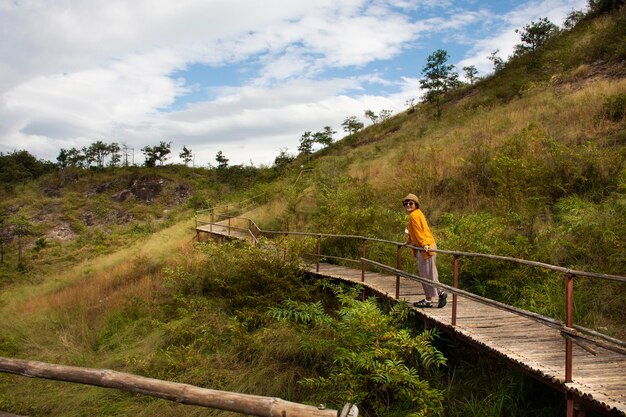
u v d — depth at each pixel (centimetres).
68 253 3925
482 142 1421
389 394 546
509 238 903
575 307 637
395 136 2855
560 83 2039
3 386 713
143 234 3853
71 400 644
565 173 1050
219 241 1734
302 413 318
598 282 670
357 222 1177
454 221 987
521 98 2120
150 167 7562
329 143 3991
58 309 1270
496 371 555
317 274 1011
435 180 1378
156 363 743
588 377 405
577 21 3044
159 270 1473
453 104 3003
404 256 982
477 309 671
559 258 773
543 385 501
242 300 923
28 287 2312
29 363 427
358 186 1466
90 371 406
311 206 1630
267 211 1922
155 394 378
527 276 727
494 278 764
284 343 704
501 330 561
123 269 1652
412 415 442
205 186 6406
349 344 552
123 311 1115
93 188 6950
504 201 1017
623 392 369
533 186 1046
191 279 1072
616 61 1953
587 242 770
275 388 608
